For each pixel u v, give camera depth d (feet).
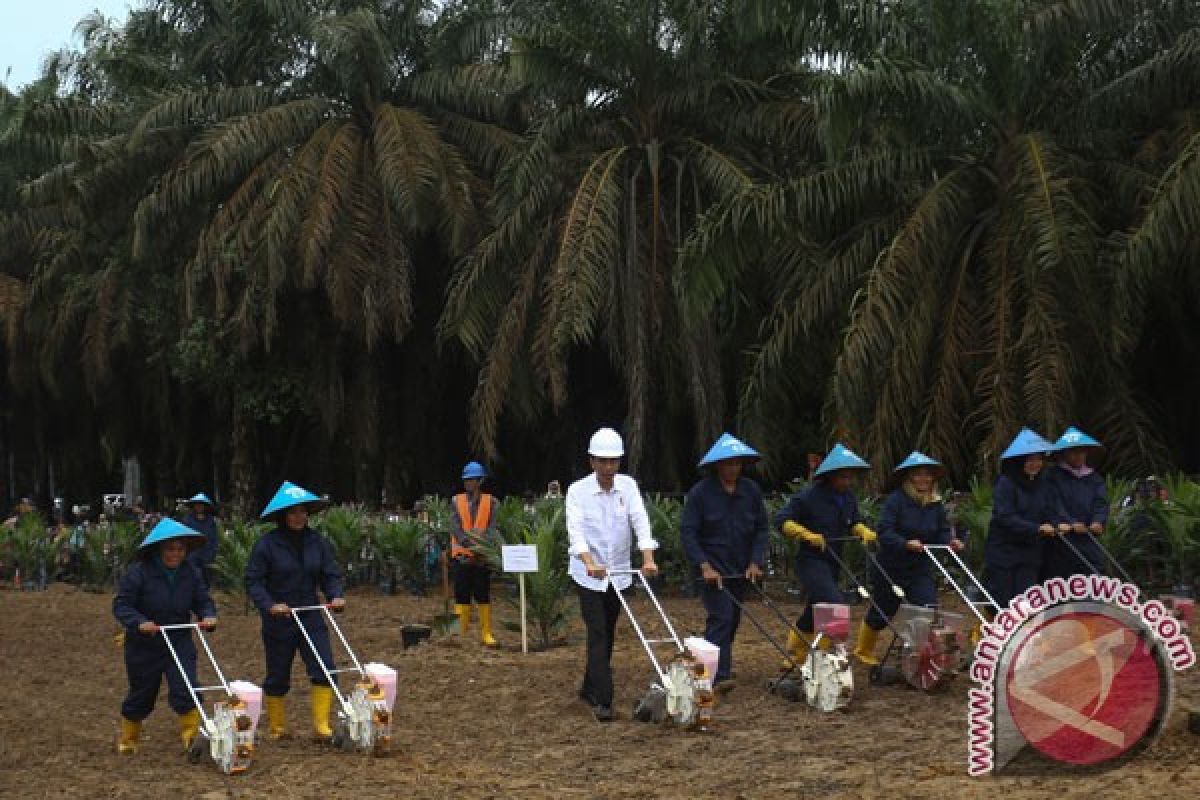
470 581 48.14
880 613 34.63
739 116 79.87
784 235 64.75
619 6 76.89
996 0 59.11
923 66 60.75
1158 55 62.34
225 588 67.77
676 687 30.42
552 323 73.72
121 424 126.31
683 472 92.02
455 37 88.38
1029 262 57.82
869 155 63.93
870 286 59.93
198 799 26.16
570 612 47.32
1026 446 34.30
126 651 31.24
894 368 59.93
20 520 93.97
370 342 83.25
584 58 78.33
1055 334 57.21
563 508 64.13
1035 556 34.58
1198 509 49.98
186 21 97.50
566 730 31.68
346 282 83.61
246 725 28.58
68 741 33.94
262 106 92.07
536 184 78.89
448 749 30.60
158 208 89.15
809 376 68.64
